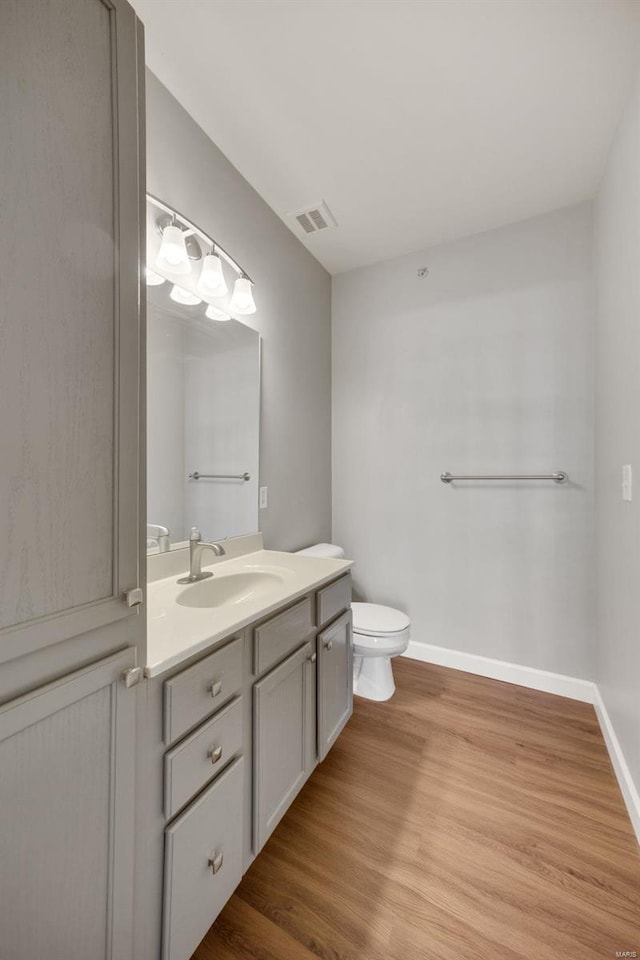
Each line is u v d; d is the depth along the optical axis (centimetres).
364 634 190
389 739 166
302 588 125
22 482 54
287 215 202
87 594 63
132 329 70
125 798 68
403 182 181
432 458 234
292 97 138
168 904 76
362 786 140
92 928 63
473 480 223
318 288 247
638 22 114
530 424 208
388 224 211
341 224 211
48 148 56
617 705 150
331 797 135
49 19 56
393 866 111
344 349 262
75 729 61
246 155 164
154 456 134
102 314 65
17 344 53
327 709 144
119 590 68
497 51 123
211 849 86
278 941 92
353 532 260
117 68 66
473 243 221
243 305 164
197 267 148
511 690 204
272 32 117
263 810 106
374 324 251
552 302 202
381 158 167
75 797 60
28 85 53
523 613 210
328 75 130
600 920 97
